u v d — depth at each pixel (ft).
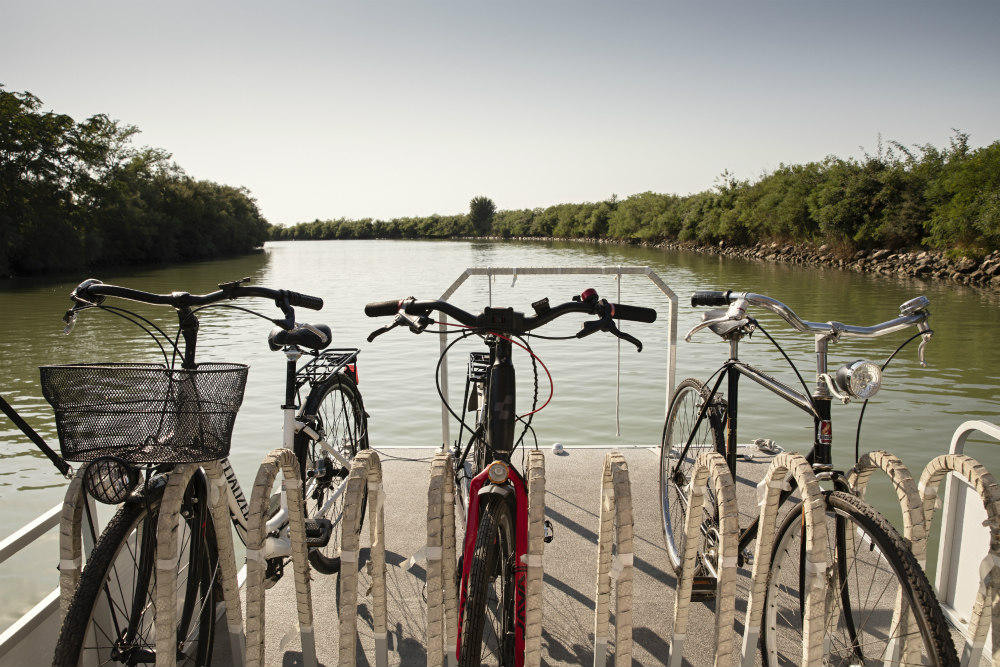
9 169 119.96
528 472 6.81
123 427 6.22
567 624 9.03
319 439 10.00
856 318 58.65
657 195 256.52
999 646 6.35
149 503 6.44
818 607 6.13
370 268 135.33
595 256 172.96
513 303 67.10
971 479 6.45
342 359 11.12
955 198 98.32
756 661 7.95
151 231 159.02
